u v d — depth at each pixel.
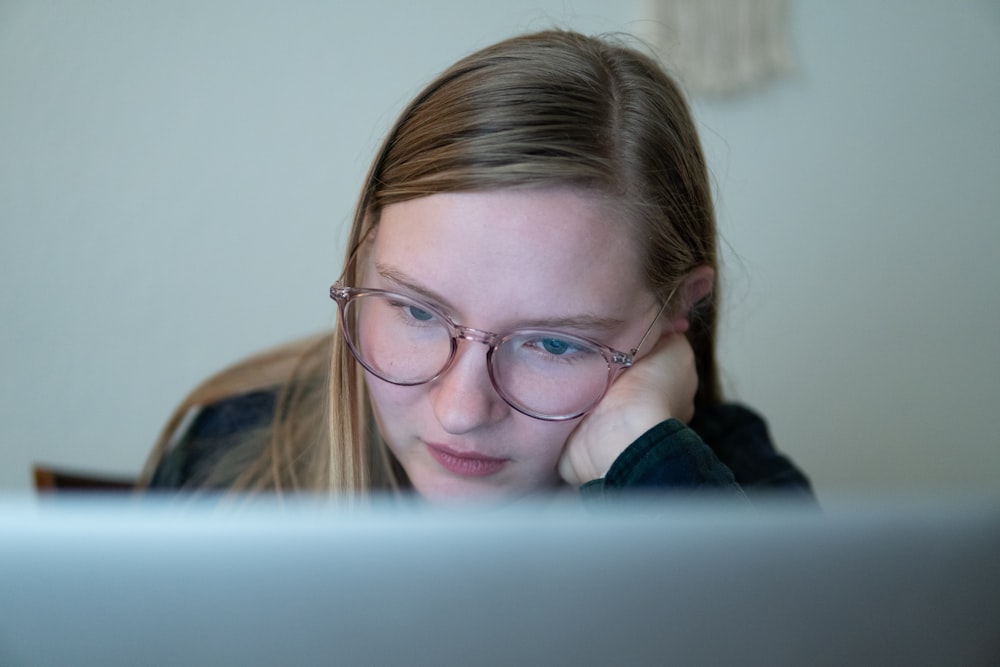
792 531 0.37
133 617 0.36
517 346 0.76
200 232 1.77
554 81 0.77
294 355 1.15
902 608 0.37
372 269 0.83
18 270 1.73
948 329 1.88
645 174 0.80
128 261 1.76
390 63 1.74
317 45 1.72
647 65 0.90
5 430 1.78
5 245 1.72
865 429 1.91
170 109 1.72
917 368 1.90
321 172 1.77
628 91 0.83
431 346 0.78
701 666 0.38
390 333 0.79
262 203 1.77
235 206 1.77
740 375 1.87
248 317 1.82
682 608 0.37
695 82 1.75
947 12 1.77
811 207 1.83
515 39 0.84
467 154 0.72
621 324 0.80
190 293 1.79
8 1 1.65
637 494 0.78
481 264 0.72
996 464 1.92
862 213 1.84
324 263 1.81
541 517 0.36
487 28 1.73
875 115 1.81
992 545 0.37
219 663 0.36
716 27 1.73
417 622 0.36
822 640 0.38
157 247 1.77
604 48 0.88
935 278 1.87
